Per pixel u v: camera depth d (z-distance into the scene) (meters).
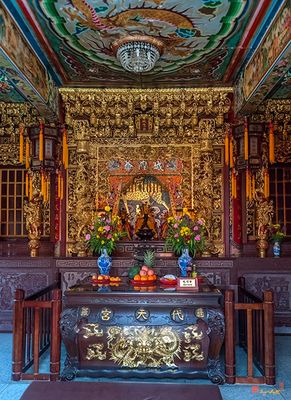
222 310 5.13
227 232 8.20
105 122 8.20
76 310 5.06
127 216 8.33
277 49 5.21
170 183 8.31
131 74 7.48
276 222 8.34
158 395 3.15
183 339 4.96
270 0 4.92
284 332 7.45
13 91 7.45
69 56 6.66
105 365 5.00
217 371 4.92
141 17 5.34
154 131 8.23
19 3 5.00
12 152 8.40
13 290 7.67
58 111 7.96
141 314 5.02
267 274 7.55
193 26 5.58
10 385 4.84
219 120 8.12
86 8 5.11
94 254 7.92
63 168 8.32
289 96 7.77
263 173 7.90
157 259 7.52
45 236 8.28
